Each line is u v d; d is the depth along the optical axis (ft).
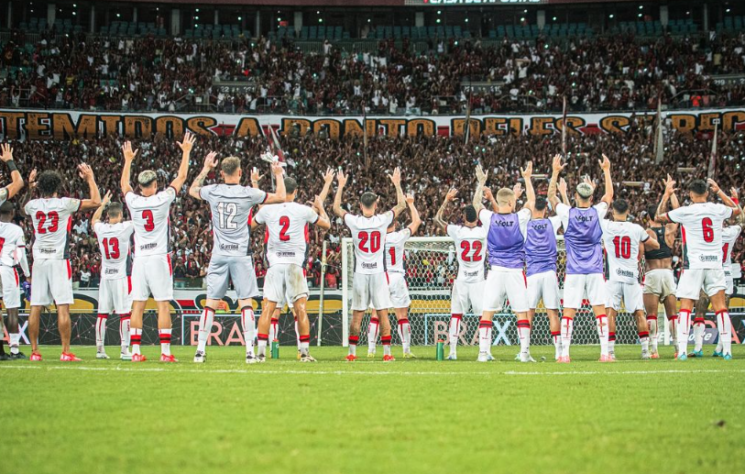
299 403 20.29
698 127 122.83
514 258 37.45
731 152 118.93
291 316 69.36
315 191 113.29
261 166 122.31
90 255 94.12
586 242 36.81
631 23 157.48
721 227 38.58
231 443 15.30
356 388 23.43
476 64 146.30
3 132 122.01
